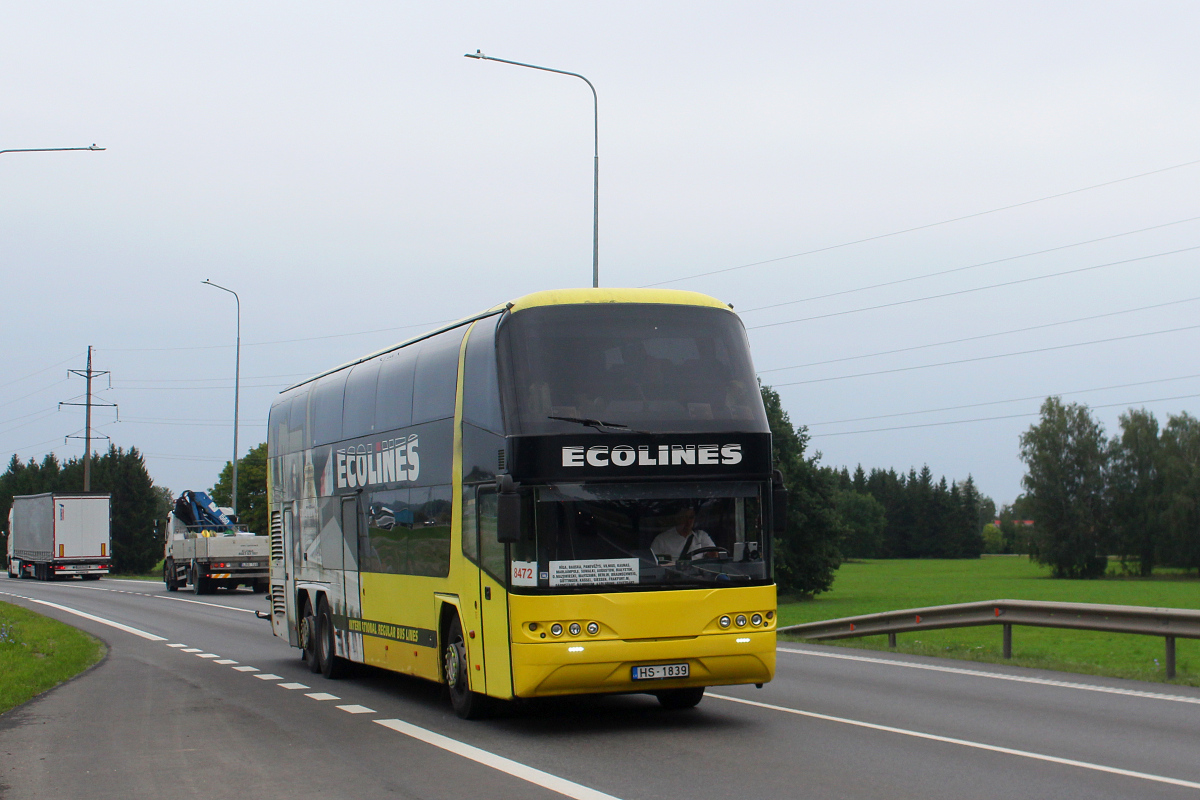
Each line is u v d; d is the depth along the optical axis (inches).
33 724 490.3
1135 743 380.8
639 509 425.4
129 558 3892.7
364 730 453.1
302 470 741.9
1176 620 560.1
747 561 434.0
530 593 414.3
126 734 455.2
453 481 481.7
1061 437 4286.4
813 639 869.8
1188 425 4242.1
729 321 457.4
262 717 497.4
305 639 729.6
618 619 416.2
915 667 640.4
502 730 447.2
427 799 315.6
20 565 2743.6
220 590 1996.8
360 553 612.4
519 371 430.9
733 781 329.1
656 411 432.5
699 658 422.0
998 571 4862.2
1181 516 4065.0
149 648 891.4
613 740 414.0
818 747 383.2
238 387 2266.2
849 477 7534.5
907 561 6348.4
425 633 516.7
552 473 419.5
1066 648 1112.2
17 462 4749.0
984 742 385.1
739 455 437.7
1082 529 4190.5
